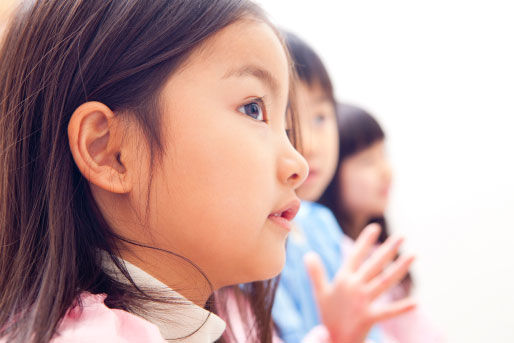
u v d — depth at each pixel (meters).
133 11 0.41
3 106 0.43
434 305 1.89
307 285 0.98
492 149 1.96
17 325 0.35
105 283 0.40
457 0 1.99
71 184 0.40
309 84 1.03
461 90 2.01
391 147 2.02
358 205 1.40
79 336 0.33
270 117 0.43
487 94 2.00
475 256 1.91
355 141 1.39
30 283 0.39
